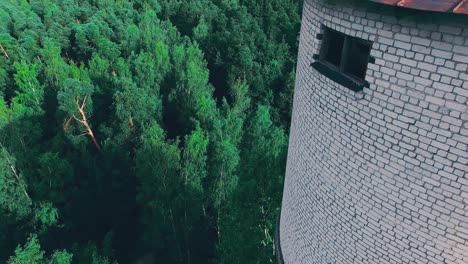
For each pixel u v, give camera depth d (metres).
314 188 8.54
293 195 10.02
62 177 22.14
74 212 23.34
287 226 11.09
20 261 16.48
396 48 5.59
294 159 9.65
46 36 38.75
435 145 5.70
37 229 22.16
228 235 18.91
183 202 21.06
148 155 19.94
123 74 29.77
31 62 36.19
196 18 46.34
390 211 6.79
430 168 5.91
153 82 30.17
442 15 4.86
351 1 5.98
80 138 24.64
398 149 6.18
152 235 21.25
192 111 28.88
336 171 7.59
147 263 23.56
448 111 5.37
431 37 5.15
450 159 5.62
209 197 22.62
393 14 5.39
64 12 42.56
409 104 5.75
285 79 38.03
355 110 6.61
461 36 4.88
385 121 6.17
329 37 7.14
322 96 7.41
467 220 5.85
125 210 25.44
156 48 31.72
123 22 43.25
